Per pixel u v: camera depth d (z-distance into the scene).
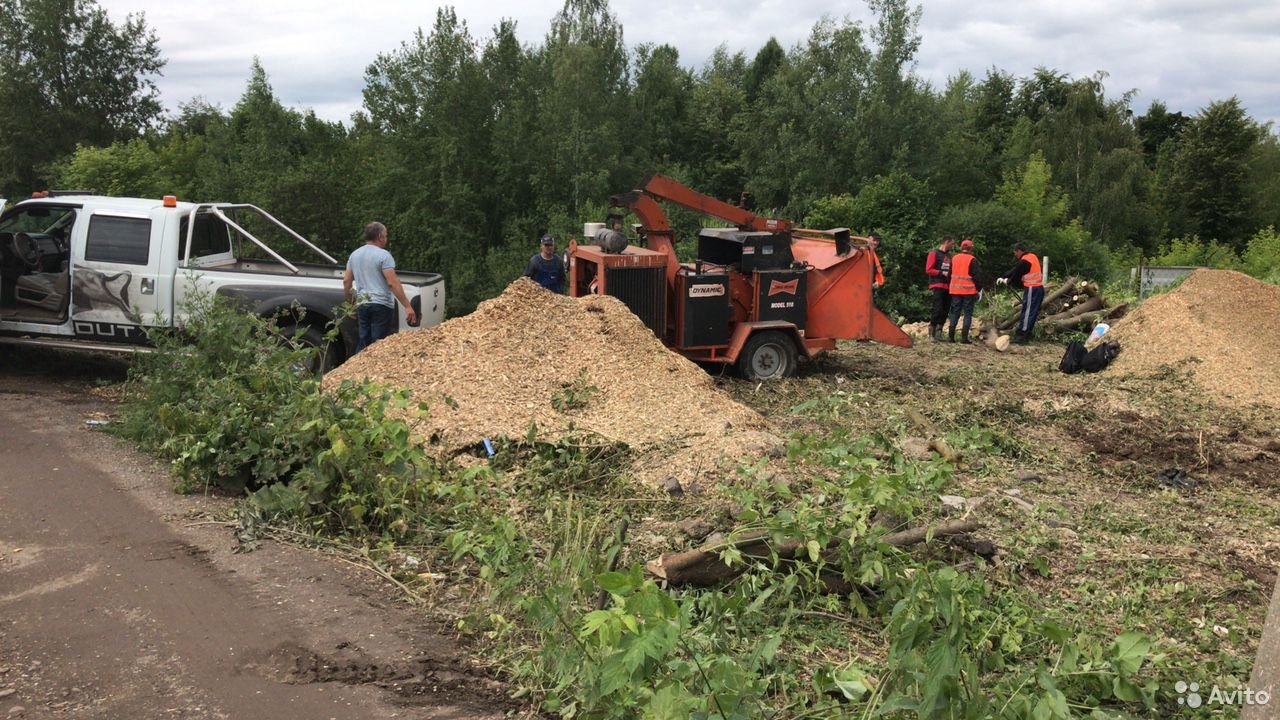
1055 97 64.88
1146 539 6.55
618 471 7.00
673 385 8.53
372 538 5.79
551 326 9.11
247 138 46.25
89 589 4.91
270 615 4.69
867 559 4.62
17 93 42.62
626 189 43.88
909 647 3.47
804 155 41.53
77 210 9.96
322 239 43.38
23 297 10.05
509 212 43.88
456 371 8.34
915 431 9.04
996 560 5.65
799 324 11.44
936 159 43.28
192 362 7.50
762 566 4.73
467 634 4.59
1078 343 13.28
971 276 15.70
